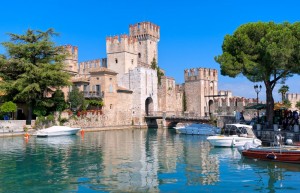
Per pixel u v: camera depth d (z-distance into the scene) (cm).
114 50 8681
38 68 5434
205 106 9688
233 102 8950
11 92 5675
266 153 2578
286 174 2130
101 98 7269
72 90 6600
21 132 5066
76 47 8419
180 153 3133
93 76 7481
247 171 2230
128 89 8362
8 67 5631
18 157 2867
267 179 2002
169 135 5534
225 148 3503
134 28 10444
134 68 8369
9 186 1866
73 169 2322
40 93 5781
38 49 5606
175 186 1841
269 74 3959
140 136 5294
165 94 9100
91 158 2814
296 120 3728
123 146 3750
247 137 3591
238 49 4234
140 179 2008
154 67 10150
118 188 1802
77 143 4050
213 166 2420
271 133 3516
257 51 4112
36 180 1998
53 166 2439
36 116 5912
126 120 7994
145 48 10288
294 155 2416
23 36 5728
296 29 3838
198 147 3641
